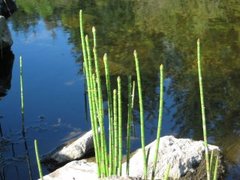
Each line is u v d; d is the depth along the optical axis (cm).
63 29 1037
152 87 658
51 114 597
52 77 744
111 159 259
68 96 658
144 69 732
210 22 984
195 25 973
